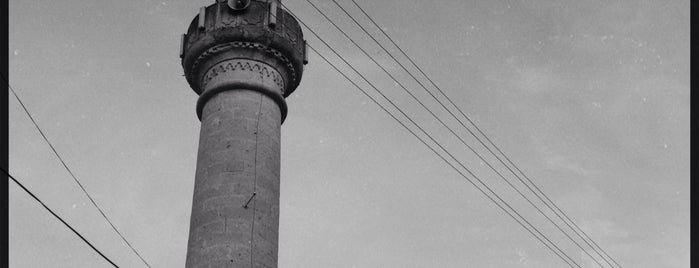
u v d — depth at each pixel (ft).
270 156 66.54
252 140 66.18
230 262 59.06
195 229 62.08
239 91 69.21
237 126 66.69
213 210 61.93
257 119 67.72
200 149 67.51
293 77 73.77
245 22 71.67
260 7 73.15
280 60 72.18
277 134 68.90
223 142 65.77
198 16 74.54
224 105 68.39
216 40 71.15
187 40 74.90
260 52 71.20
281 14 74.08
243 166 64.18
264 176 64.75
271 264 61.16
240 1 73.31
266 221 62.64
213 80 70.38
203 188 63.98
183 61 74.33
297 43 74.38
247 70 70.08
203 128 68.64
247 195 62.69
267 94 70.18
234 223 60.95
